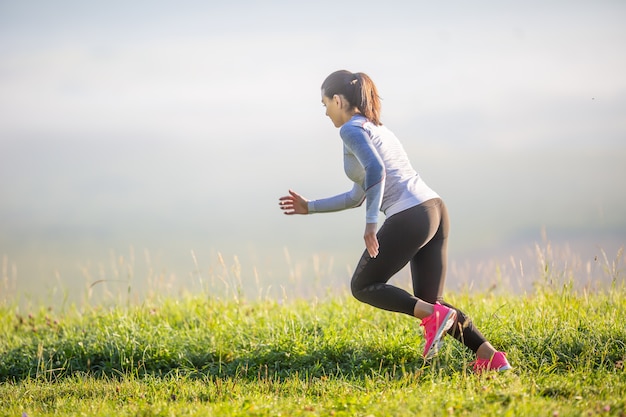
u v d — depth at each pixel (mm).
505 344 9961
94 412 8273
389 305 8984
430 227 8883
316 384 9102
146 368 10508
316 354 10164
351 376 9609
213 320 11703
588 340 9719
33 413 8398
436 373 9219
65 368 10609
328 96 9359
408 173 9062
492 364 8891
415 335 10359
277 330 11008
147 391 9172
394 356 9906
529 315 10789
